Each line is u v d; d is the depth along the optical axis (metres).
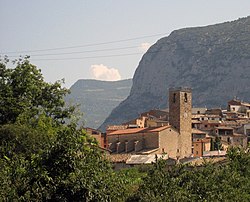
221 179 47.97
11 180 35.22
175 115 152.62
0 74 80.06
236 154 56.66
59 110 82.12
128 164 99.56
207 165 50.19
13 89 79.88
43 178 34.34
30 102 79.88
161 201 39.50
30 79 80.75
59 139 35.66
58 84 83.12
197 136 172.50
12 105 76.62
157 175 42.50
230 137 178.75
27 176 34.97
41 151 36.28
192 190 43.19
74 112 82.94
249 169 54.88
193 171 46.34
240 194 46.84
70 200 34.28
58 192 34.25
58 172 34.75
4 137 59.06
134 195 40.94
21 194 34.38
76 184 34.19
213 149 161.88
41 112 80.12
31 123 74.50
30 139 57.91
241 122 198.88
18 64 81.62
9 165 39.44
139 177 60.25
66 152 34.91
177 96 152.88
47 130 67.06
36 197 33.72
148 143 144.50
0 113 76.19
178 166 45.25
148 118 191.50
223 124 192.12
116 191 36.31
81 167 35.00
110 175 36.81
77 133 36.28
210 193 42.97
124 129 157.75
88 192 34.19
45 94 82.38
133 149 146.12
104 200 34.72
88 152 36.28
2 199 33.34
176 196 40.12
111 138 150.88
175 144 148.62
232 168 53.78
